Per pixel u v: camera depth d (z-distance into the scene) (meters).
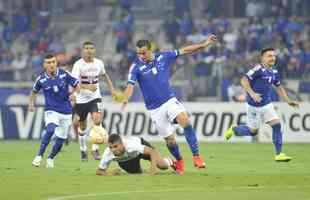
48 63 50.81
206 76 92.25
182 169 45.50
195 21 113.50
